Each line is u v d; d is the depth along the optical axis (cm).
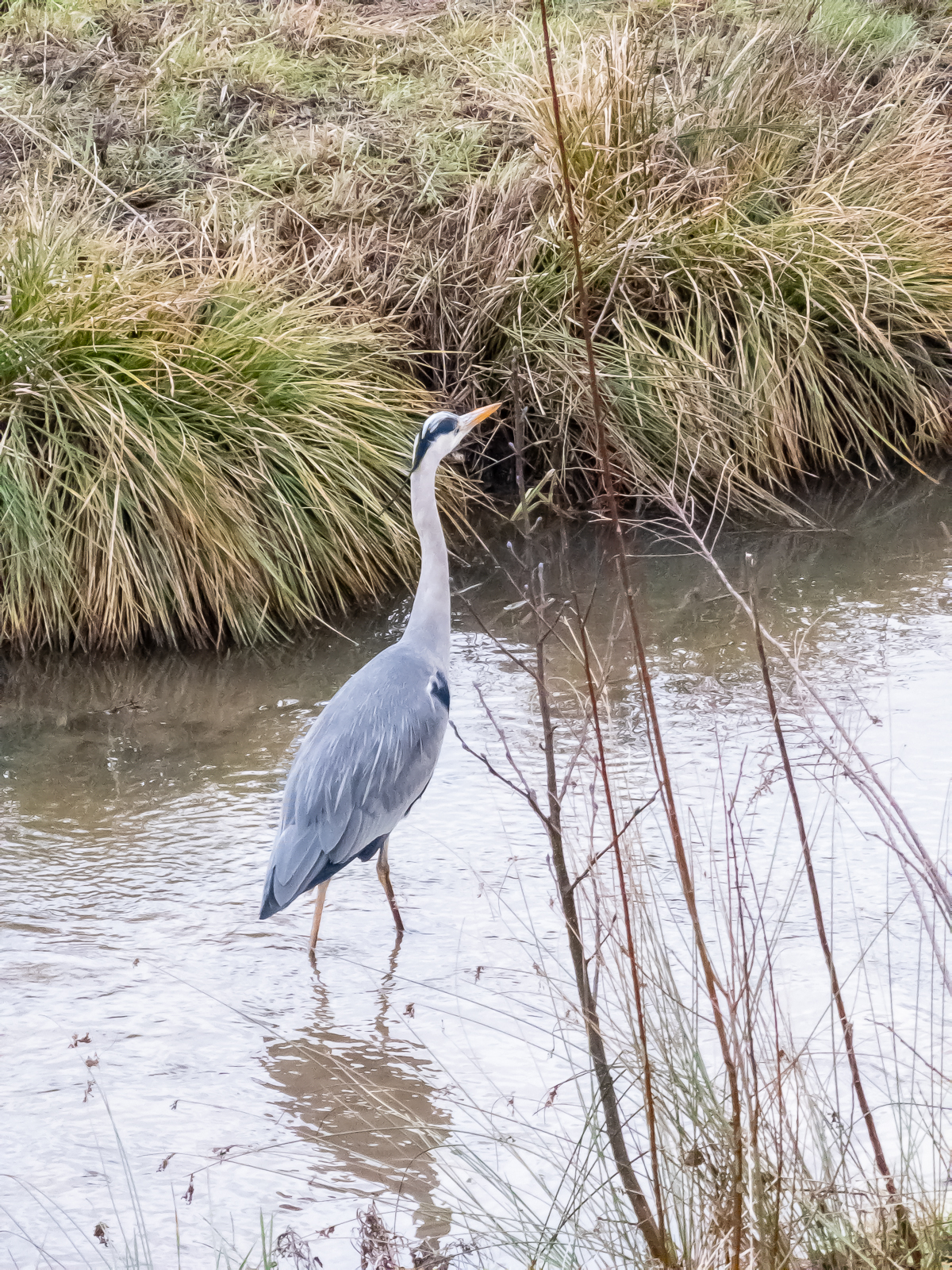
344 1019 758
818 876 845
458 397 1548
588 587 1347
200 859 924
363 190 1775
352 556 1327
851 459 1639
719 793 946
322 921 862
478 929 842
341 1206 616
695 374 1512
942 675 1109
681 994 723
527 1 2366
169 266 1530
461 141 1873
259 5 2366
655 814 925
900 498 1553
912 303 1622
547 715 509
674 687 1125
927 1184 571
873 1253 516
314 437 1376
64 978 798
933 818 898
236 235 1612
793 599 1288
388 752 834
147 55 2109
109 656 1234
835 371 1619
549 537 1479
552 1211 588
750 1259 512
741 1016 668
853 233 1642
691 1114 548
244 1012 766
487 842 933
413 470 905
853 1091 596
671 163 1680
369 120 1983
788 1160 564
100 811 980
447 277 1620
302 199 1739
